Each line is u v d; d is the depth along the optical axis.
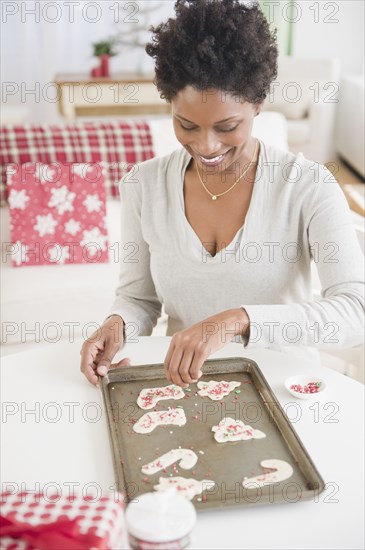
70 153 2.86
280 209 1.38
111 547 0.67
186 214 1.45
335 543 0.90
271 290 1.43
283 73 5.04
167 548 0.70
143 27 5.35
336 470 1.04
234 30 1.12
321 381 1.29
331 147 5.46
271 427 1.14
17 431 1.17
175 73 1.14
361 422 1.16
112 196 2.91
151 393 1.26
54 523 0.67
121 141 2.91
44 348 1.46
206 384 1.28
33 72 5.43
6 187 2.78
